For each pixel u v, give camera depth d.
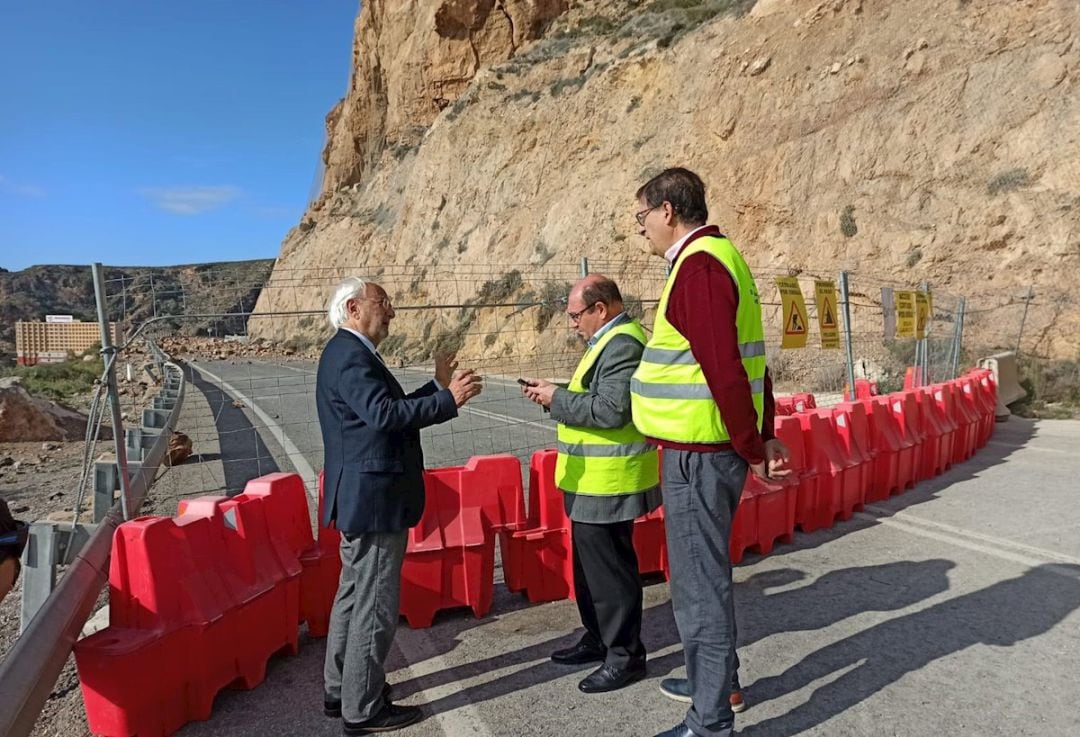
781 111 21.22
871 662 3.59
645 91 26.97
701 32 25.66
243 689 3.53
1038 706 3.15
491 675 3.60
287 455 9.73
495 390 17.50
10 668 2.70
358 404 2.95
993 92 17.28
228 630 3.38
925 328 10.85
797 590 4.59
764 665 3.61
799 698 3.27
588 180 27.08
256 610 3.56
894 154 18.25
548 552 4.52
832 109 20.09
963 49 18.28
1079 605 4.21
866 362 15.25
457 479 4.40
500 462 4.45
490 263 29.98
